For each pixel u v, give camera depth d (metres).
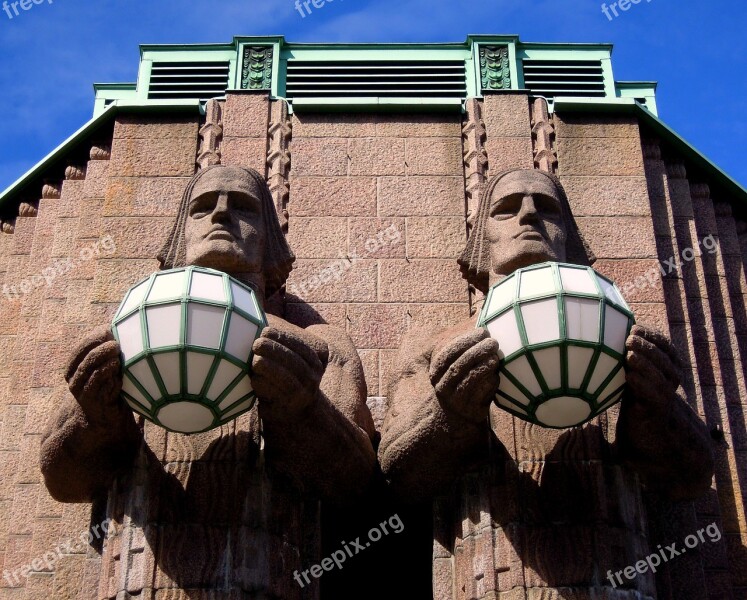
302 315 11.61
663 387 8.51
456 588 9.36
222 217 10.32
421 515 10.42
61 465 9.22
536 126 12.87
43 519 10.59
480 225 10.79
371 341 11.52
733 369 12.02
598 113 12.96
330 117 13.04
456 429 9.01
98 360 8.24
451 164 12.75
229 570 8.75
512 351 8.18
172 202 12.32
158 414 8.15
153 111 12.94
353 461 9.41
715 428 11.20
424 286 11.90
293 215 12.32
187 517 8.96
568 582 8.76
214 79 14.27
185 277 8.17
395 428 9.52
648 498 10.44
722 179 13.22
